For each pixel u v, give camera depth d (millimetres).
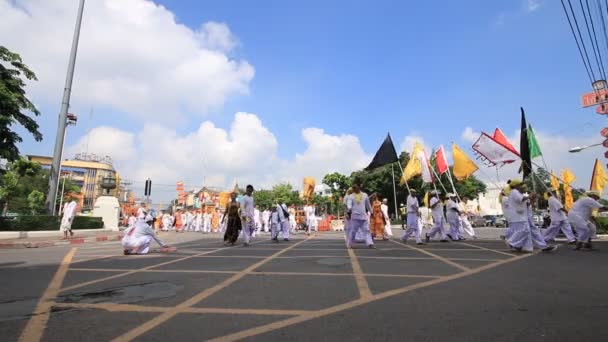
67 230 16109
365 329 3455
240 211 12516
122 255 9258
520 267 6836
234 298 4633
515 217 9438
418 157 18359
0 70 16359
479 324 3562
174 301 4508
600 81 13266
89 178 84125
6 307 4246
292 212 25328
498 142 13953
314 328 3494
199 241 14977
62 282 5676
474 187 50000
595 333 3287
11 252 10391
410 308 4133
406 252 9461
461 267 6898
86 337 3271
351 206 10875
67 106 18938
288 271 6562
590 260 7707
